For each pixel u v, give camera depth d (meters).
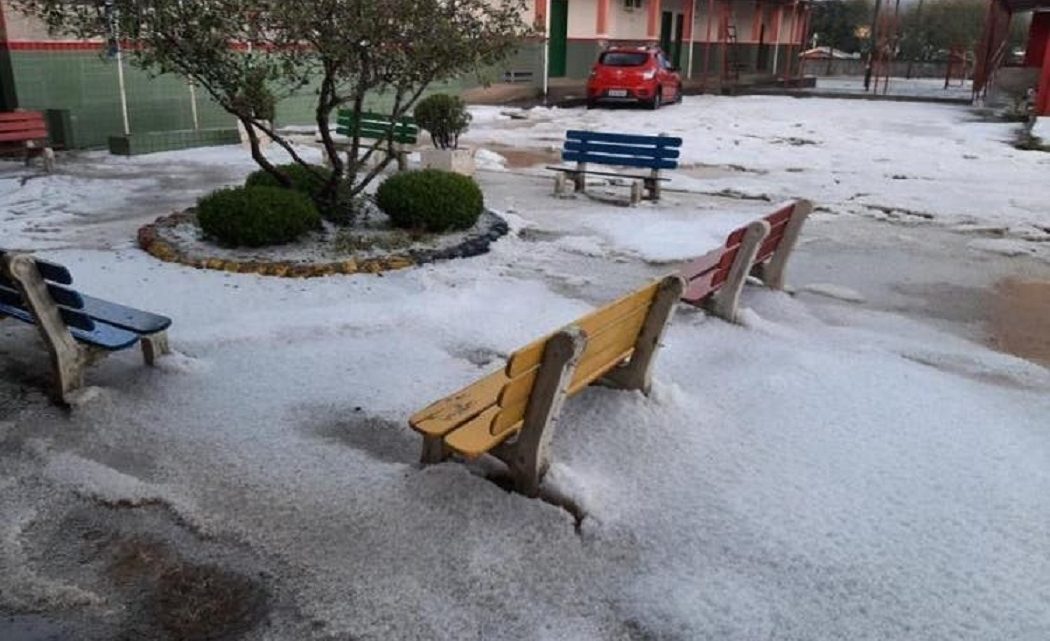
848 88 33.25
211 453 3.93
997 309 6.72
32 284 4.12
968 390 4.95
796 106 24.67
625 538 3.34
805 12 44.03
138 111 14.05
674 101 24.27
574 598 3.02
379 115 11.38
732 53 37.34
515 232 8.35
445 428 3.37
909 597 3.03
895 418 4.44
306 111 17.12
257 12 6.52
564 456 3.89
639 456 3.94
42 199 9.52
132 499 3.55
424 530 3.35
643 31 30.92
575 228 8.73
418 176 7.78
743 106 24.33
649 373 4.36
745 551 3.26
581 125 18.80
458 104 11.05
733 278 5.84
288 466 3.81
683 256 7.73
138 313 4.75
